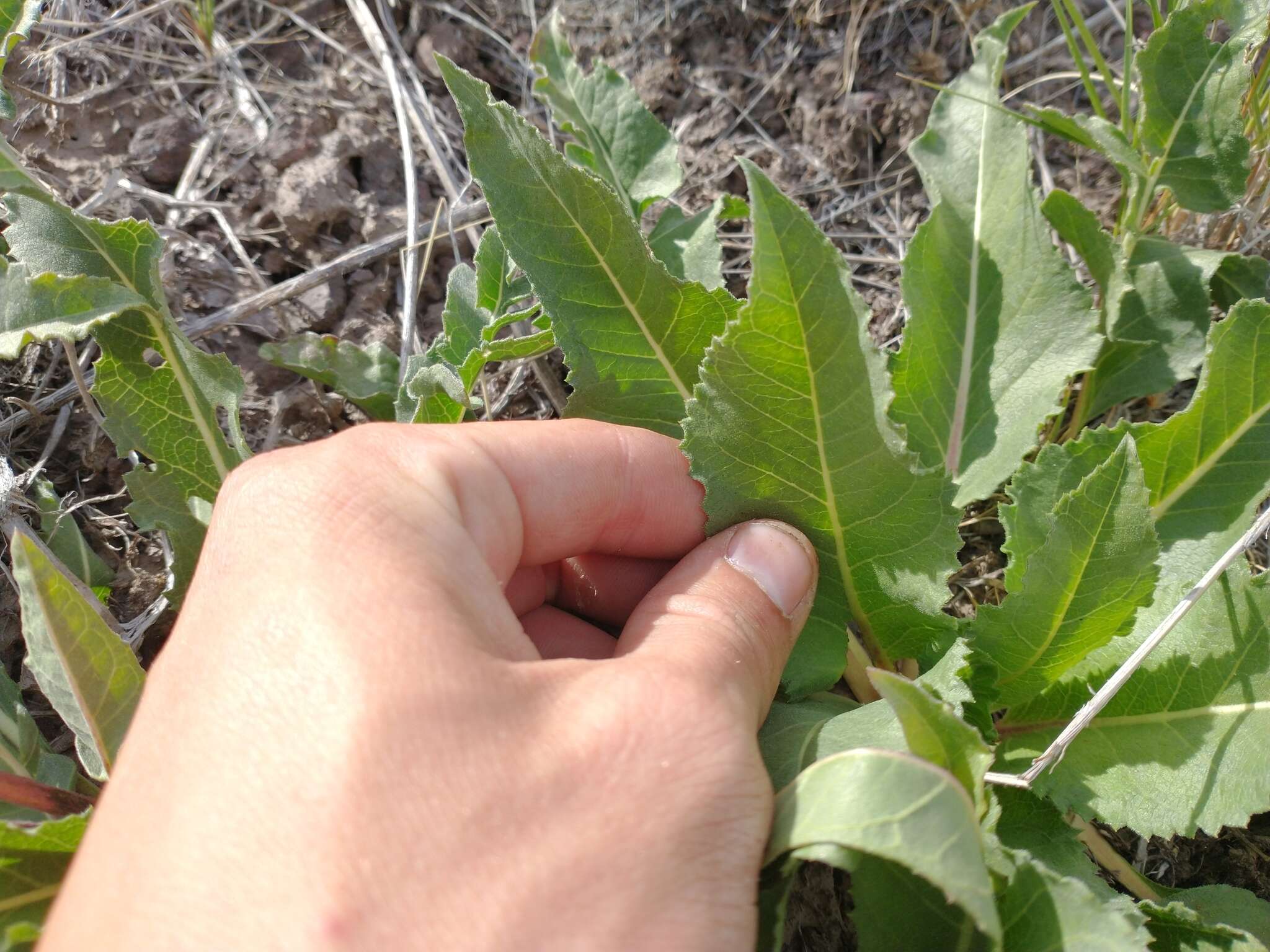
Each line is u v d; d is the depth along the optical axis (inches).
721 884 5.3
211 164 12.2
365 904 4.7
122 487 10.4
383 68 12.9
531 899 4.8
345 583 5.6
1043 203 9.8
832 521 7.8
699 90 13.2
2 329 8.0
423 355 9.9
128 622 9.7
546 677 5.7
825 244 6.7
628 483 7.6
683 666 6.0
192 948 4.7
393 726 5.1
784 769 7.2
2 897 6.7
